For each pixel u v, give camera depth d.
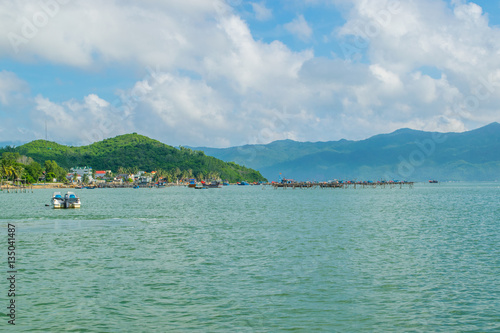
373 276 29.14
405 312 22.03
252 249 39.62
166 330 19.81
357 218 69.94
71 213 82.62
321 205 107.69
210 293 25.34
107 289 26.23
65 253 37.88
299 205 108.25
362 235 48.75
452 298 24.22
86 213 82.75
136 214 80.56
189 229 55.41
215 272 30.50
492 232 50.84
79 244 42.84
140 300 24.11
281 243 43.03
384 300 23.94
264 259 34.97
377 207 98.44
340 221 64.88
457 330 19.75
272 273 30.11
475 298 24.20
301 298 24.31
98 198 160.00
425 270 30.78
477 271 30.47
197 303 23.53
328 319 21.11
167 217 73.81
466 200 129.38
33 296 24.84
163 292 25.58
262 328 20.00
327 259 34.88
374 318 21.23
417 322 20.70
